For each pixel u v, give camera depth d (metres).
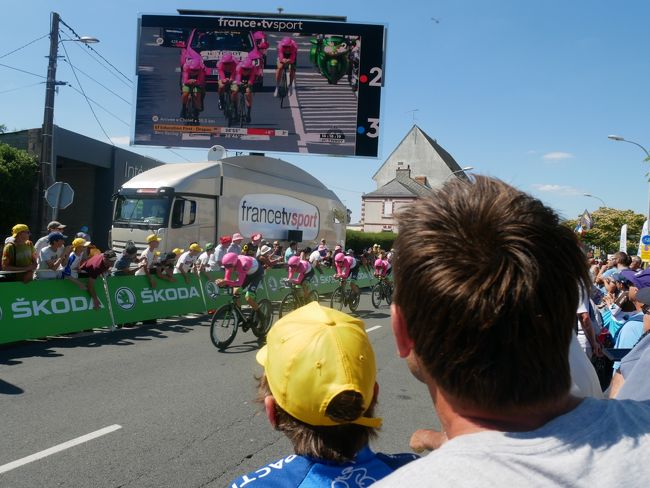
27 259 7.94
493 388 0.82
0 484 3.44
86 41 13.27
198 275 11.41
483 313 0.81
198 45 18.42
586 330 4.20
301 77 18.58
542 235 0.86
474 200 0.91
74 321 8.51
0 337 7.44
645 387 1.60
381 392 5.97
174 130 18.41
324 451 1.40
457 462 0.76
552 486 0.73
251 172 16.66
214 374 6.39
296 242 18.44
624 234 17.78
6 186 16.95
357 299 13.50
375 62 18.62
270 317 8.94
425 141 59.41
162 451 4.04
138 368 6.58
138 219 13.95
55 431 4.38
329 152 18.59
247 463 3.87
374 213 57.66
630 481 0.73
